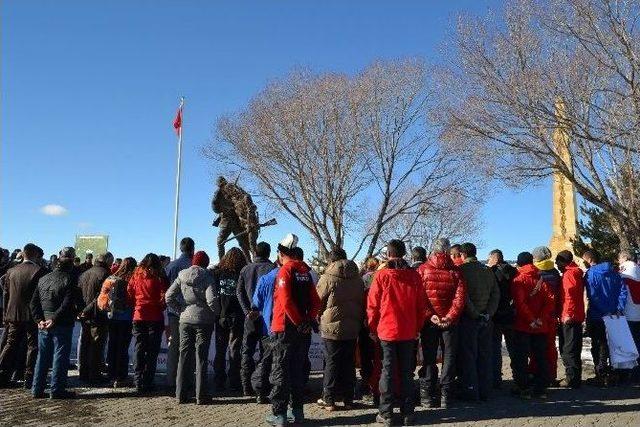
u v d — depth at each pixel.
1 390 8.79
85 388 8.98
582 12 15.34
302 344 6.75
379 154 31.94
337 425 6.66
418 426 6.50
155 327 8.62
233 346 8.72
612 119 15.10
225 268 8.77
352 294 7.39
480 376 7.85
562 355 9.00
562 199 22.53
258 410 7.43
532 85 16.34
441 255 7.50
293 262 6.80
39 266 9.07
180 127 27.86
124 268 9.30
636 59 14.73
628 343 8.69
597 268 9.00
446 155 29.84
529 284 7.97
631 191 15.42
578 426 6.41
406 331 6.60
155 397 8.28
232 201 13.58
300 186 31.20
